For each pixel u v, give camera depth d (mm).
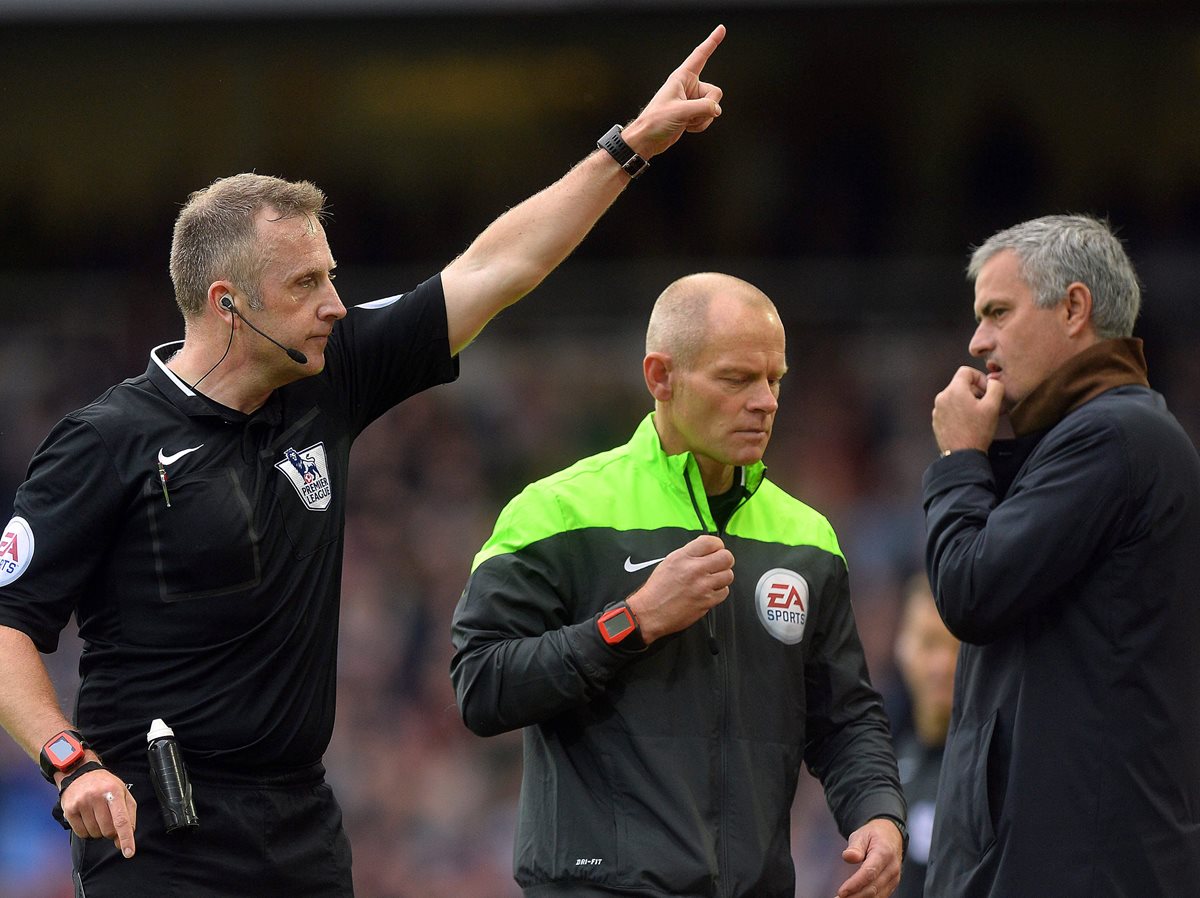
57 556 10125
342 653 35594
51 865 31281
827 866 29141
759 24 32844
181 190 37250
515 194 37062
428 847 32406
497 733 10883
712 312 11039
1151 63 34031
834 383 38156
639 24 32781
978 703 11555
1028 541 10867
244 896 10320
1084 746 10953
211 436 10516
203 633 10328
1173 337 36375
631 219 38438
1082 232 11703
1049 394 11555
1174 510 11094
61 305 38156
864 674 11930
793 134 36844
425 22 32688
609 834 10781
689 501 11406
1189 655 11195
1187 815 11070
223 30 32844
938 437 11914
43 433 37875
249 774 10430
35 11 31844
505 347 39156
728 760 11047
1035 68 34438
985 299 11922
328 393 11133
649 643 10531
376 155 36719
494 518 38031
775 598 11430
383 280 37625
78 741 9711
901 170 37062
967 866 11281
